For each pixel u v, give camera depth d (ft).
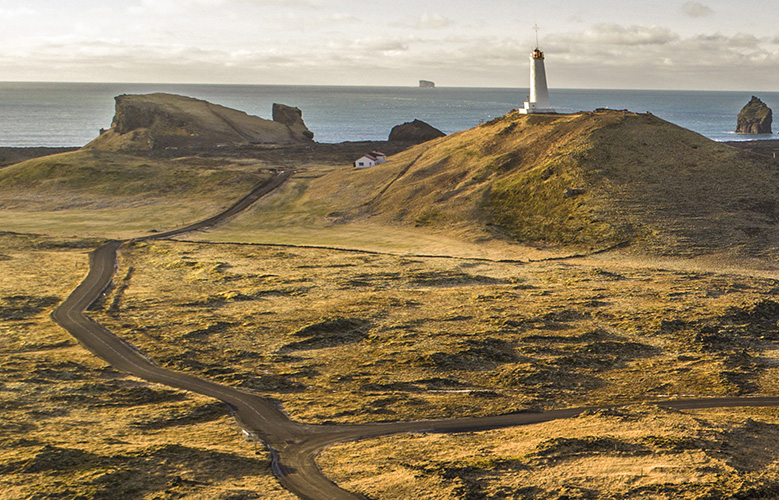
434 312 243.60
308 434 152.66
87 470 122.52
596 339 216.95
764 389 182.91
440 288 279.28
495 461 127.44
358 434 153.07
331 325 227.61
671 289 264.72
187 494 115.44
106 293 274.16
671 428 143.64
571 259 324.39
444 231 379.96
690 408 169.99
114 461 126.41
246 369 195.21
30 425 149.79
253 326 230.27
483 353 204.95
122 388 176.24
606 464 125.39
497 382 188.65
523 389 183.32
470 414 165.99
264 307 252.83
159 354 205.67
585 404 173.88
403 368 196.95
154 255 338.95
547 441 136.46
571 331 223.71
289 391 182.50
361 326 230.27
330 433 153.38
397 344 213.46
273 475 127.65
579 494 112.47
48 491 114.11
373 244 361.92
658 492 112.16
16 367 188.34
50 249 351.46
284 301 260.42
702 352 207.10
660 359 203.51
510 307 247.09
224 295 265.75
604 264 310.86
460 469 124.47
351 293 269.64
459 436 149.59
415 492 116.67
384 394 178.70
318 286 279.08
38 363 191.72
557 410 169.58
